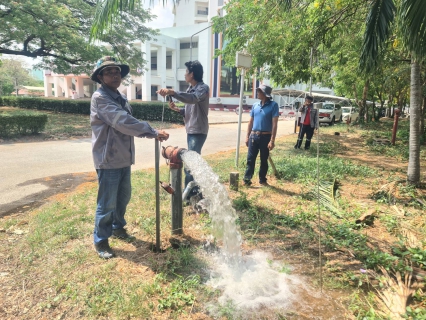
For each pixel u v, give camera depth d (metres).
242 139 13.35
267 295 2.75
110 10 4.11
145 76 41.19
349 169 7.24
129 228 3.94
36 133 12.05
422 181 6.23
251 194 5.39
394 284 2.79
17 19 13.60
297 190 5.68
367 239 3.77
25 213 4.54
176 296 2.59
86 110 22.39
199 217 4.27
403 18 3.82
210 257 3.30
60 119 18.70
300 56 8.23
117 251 3.36
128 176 3.46
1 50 16.58
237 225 3.84
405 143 12.54
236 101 45.75
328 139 13.73
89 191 5.37
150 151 9.74
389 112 34.91
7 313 2.42
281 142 12.25
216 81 44.81
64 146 10.20
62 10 14.77
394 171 7.45
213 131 16.31
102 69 2.97
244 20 8.11
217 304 2.58
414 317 2.35
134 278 2.87
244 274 3.04
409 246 3.49
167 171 6.72
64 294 2.62
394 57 8.56
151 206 4.58
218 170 6.83
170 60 47.88
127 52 20.36
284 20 7.16
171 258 3.22
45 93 51.91
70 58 19.61
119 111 2.90
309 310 2.56
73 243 3.52
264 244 3.67
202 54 44.53
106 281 2.78
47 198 5.24
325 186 5.70
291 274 3.07
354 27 7.69
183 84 48.16
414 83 5.74
